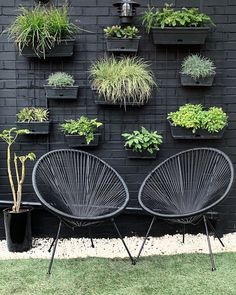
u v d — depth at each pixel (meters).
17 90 3.47
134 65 3.39
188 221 2.98
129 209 3.51
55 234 3.58
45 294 2.57
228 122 3.54
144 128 3.49
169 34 3.33
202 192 3.28
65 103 3.50
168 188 3.33
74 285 2.69
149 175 3.32
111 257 3.15
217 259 3.08
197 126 3.35
